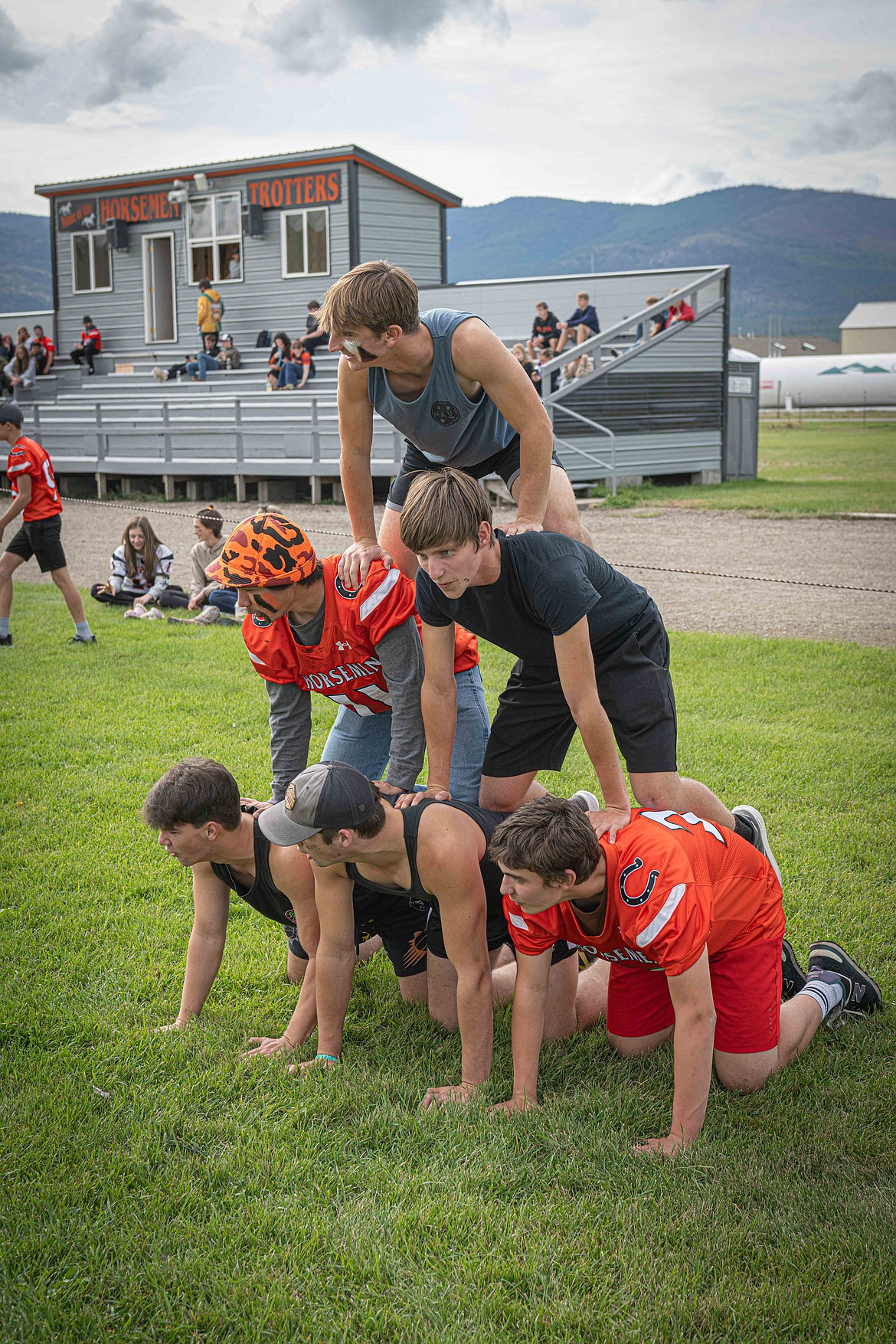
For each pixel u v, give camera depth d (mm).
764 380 57188
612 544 12836
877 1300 2072
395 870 2805
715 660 7430
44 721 6145
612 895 2611
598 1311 2061
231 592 9023
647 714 2975
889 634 8320
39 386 24266
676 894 2525
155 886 4117
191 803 2857
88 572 11930
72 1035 3107
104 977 3463
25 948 3609
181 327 23500
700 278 19453
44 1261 2186
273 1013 3312
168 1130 2611
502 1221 2291
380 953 3723
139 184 23203
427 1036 3146
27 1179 2424
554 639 2773
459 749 3402
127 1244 2219
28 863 4301
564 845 2461
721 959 2789
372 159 20953
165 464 19047
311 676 3273
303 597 3047
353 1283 2139
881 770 5168
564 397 17734
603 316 20625
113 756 5590
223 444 18859
